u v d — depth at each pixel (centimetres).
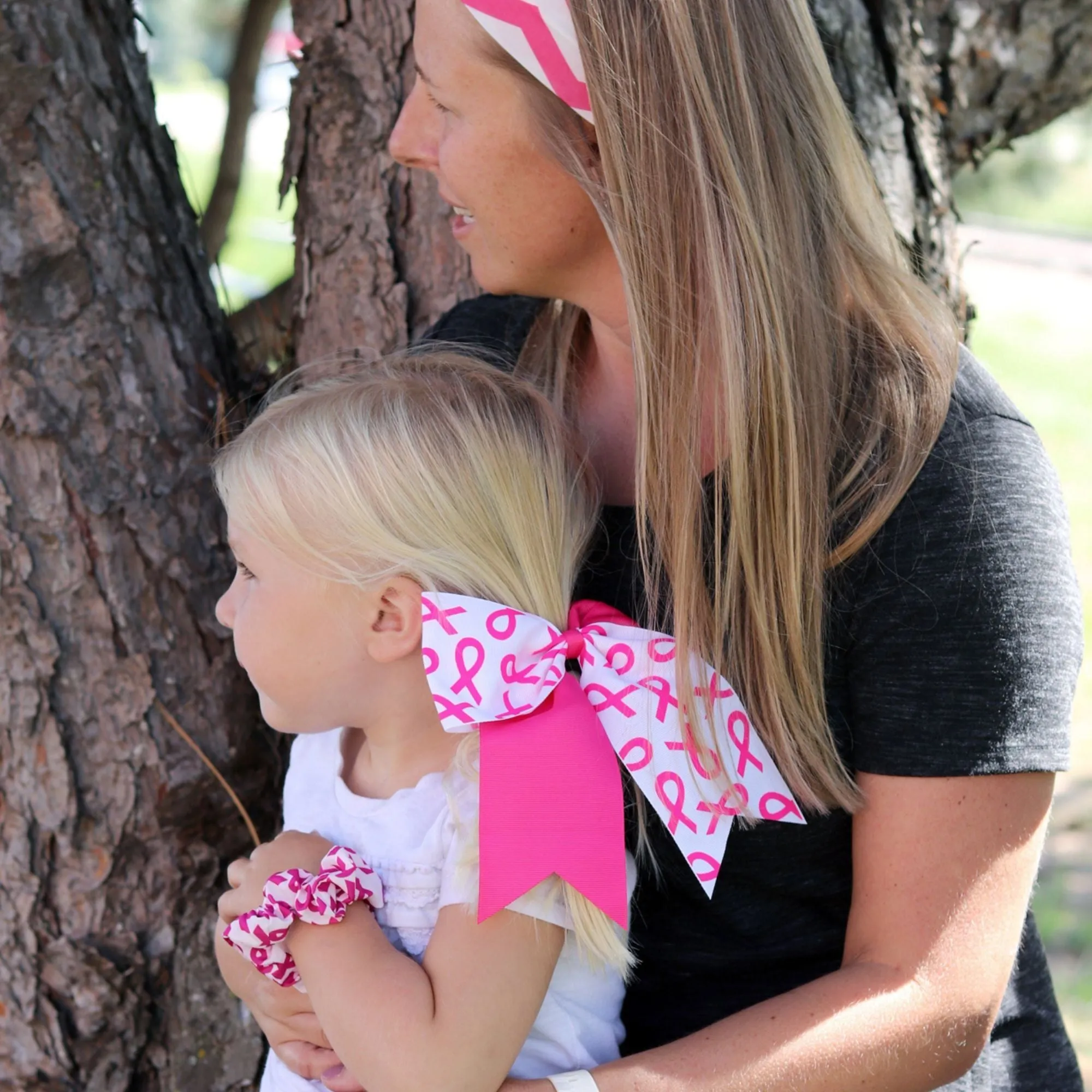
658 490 111
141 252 156
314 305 169
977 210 1126
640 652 113
